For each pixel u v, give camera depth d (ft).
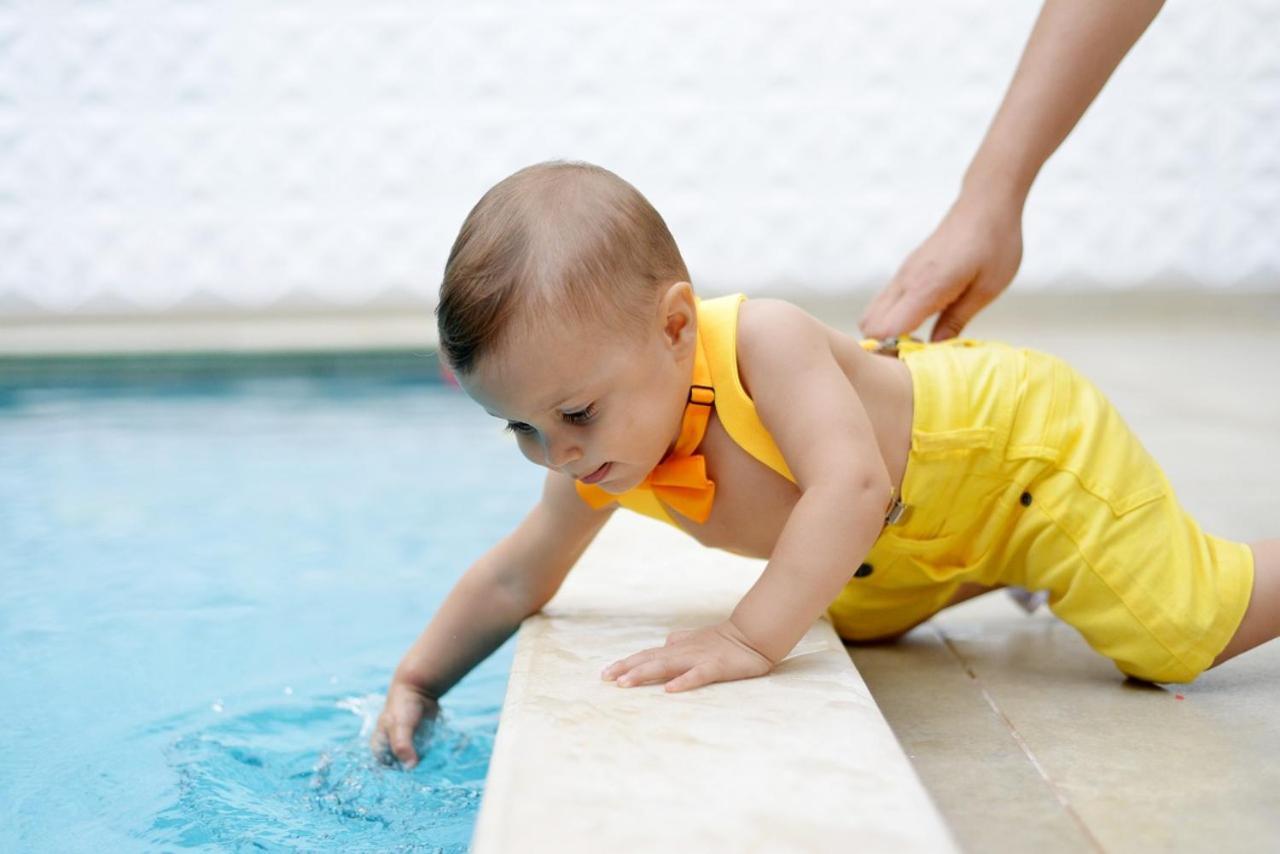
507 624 5.92
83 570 8.63
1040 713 5.13
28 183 21.91
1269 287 23.47
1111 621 5.49
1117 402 13.70
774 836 3.32
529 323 4.60
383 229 22.58
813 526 4.73
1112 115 23.17
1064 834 3.97
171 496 10.93
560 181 4.90
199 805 5.05
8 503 10.61
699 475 5.19
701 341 5.13
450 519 10.19
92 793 5.15
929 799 3.55
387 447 13.16
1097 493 5.50
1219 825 4.01
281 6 21.99
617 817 3.42
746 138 23.11
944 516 5.64
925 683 5.57
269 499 10.82
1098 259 23.56
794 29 22.84
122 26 21.74
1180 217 23.36
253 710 6.09
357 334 19.81
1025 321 22.39
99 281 22.22
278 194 22.36
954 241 6.41
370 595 8.09
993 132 6.57
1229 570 5.40
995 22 22.77
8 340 18.90
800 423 4.93
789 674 4.63
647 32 22.74
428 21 22.29
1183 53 22.94
